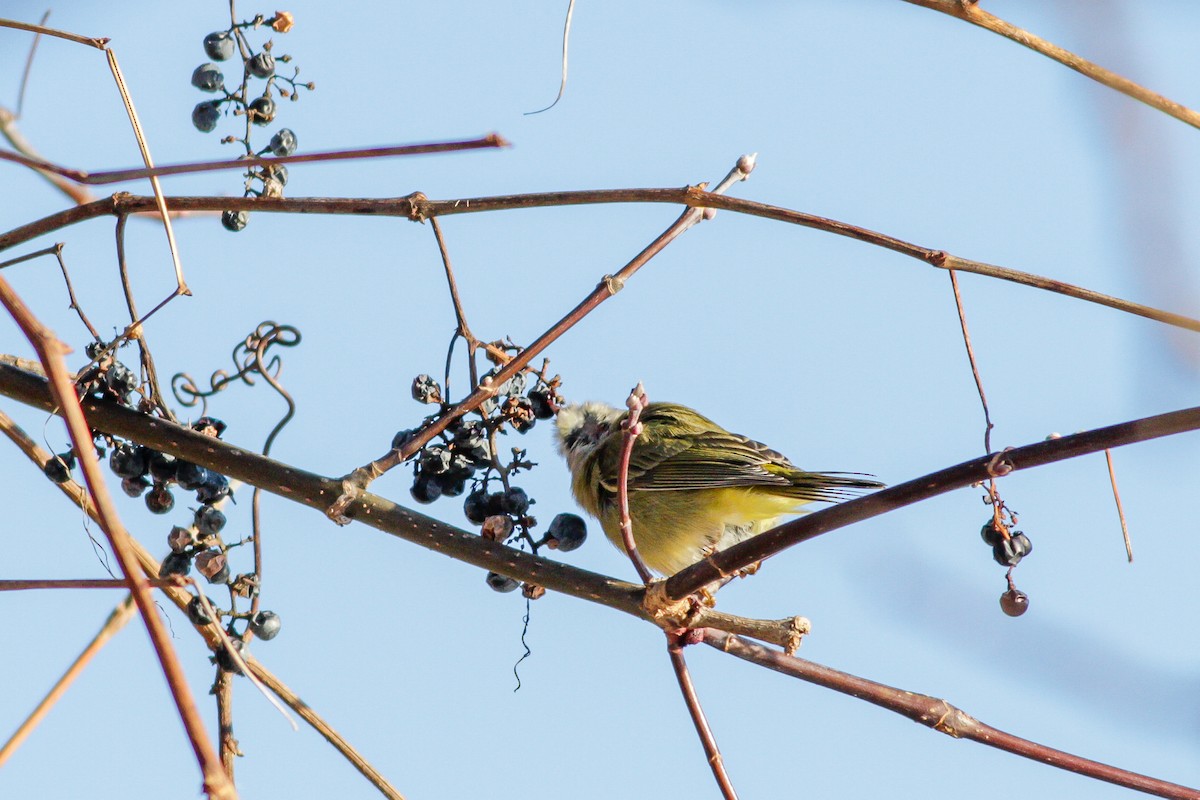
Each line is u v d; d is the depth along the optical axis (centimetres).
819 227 752
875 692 799
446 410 826
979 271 741
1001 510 755
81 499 833
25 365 892
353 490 797
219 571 811
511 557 830
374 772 837
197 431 848
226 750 799
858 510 689
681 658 809
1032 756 769
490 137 529
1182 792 757
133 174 566
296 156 554
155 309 812
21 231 800
